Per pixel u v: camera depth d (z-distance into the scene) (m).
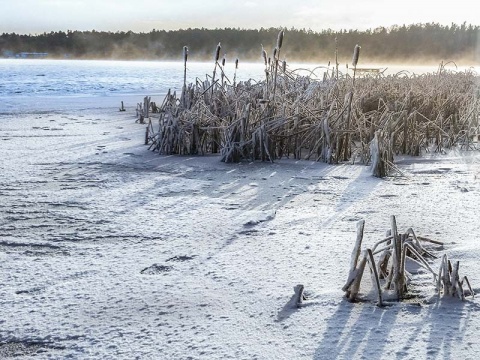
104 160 6.98
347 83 9.68
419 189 5.45
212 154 7.65
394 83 11.65
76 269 3.27
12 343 2.38
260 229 4.07
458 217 4.38
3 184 5.57
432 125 8.77
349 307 2.67
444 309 2.64
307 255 3.46
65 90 24.25
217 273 3.17
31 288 2.98
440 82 12.04
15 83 29.11
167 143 7.59
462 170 6.52
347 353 2.24
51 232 4.03
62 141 8.60
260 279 3.07
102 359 2.23
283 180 5.88
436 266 3.23
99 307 2.72
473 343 2.30
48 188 5.42
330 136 7.06
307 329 2.45
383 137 6.60
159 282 3.05
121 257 3.48
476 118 9.20
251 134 7.22
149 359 2.22
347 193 5.28
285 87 9.22
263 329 2.46
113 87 27.64
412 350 2.25
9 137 8.95
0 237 3.91
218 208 4.69
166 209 4.66
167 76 44.91
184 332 2.45
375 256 3.38
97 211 4.59
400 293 2.78
